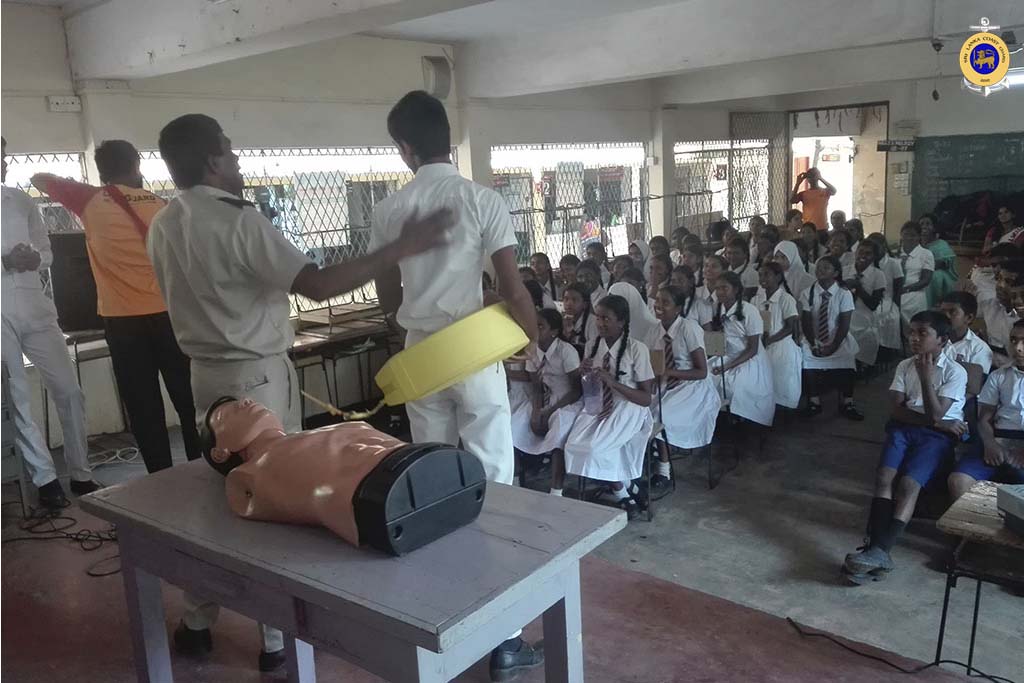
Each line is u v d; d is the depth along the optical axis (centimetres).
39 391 435
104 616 223
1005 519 217
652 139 859
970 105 919
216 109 493
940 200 955
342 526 124
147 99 461
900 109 971
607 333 374
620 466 368
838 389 520
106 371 468
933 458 320
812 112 1084
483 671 189
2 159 301
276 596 129
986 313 465
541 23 568
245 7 345
